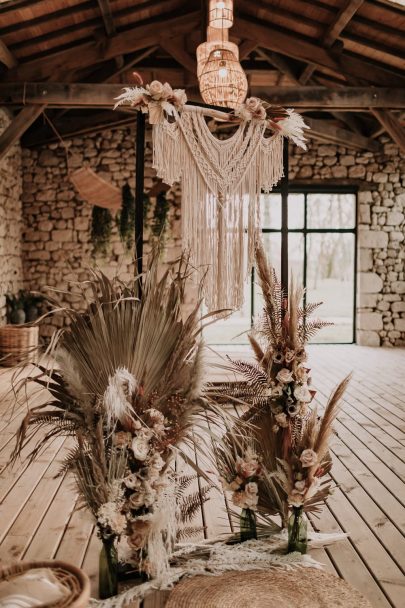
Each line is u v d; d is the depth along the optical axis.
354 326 10.41
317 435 2.50
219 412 2.30
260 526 2.72
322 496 2.70
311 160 9.98
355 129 9.73
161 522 2.19
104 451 2.14
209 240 3.07
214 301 3.09
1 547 2.66
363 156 9.99
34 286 9.59
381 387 6.71
